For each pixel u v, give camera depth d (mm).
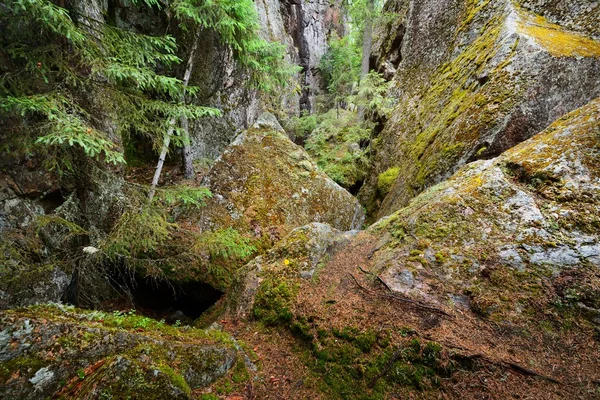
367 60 13273
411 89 10047
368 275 3613
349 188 10648
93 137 3400
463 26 8094
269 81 9586
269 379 2887
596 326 2357
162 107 4910
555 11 6098
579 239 2838
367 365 2715
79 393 1847
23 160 4191
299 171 7355
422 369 2521
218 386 2557
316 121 13633
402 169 7949
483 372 2344
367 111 12578
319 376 2846
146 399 1924
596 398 2002
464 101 6230
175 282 5516
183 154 8039
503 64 5531
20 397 1810
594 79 4914
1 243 3797
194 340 2799
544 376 2199
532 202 3299
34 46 3836
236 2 6727
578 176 3252
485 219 3400
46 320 2191
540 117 4891
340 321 3174
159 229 4656
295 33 21672
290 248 4371
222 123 10156
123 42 4406
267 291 3852
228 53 9828
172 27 8609
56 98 3545
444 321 2795
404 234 3863
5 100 3014
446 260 3246
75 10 4371
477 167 4176
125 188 5059
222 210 6434
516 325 2570
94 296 5457
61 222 4137
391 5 14891
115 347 2275
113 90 4492
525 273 2844
